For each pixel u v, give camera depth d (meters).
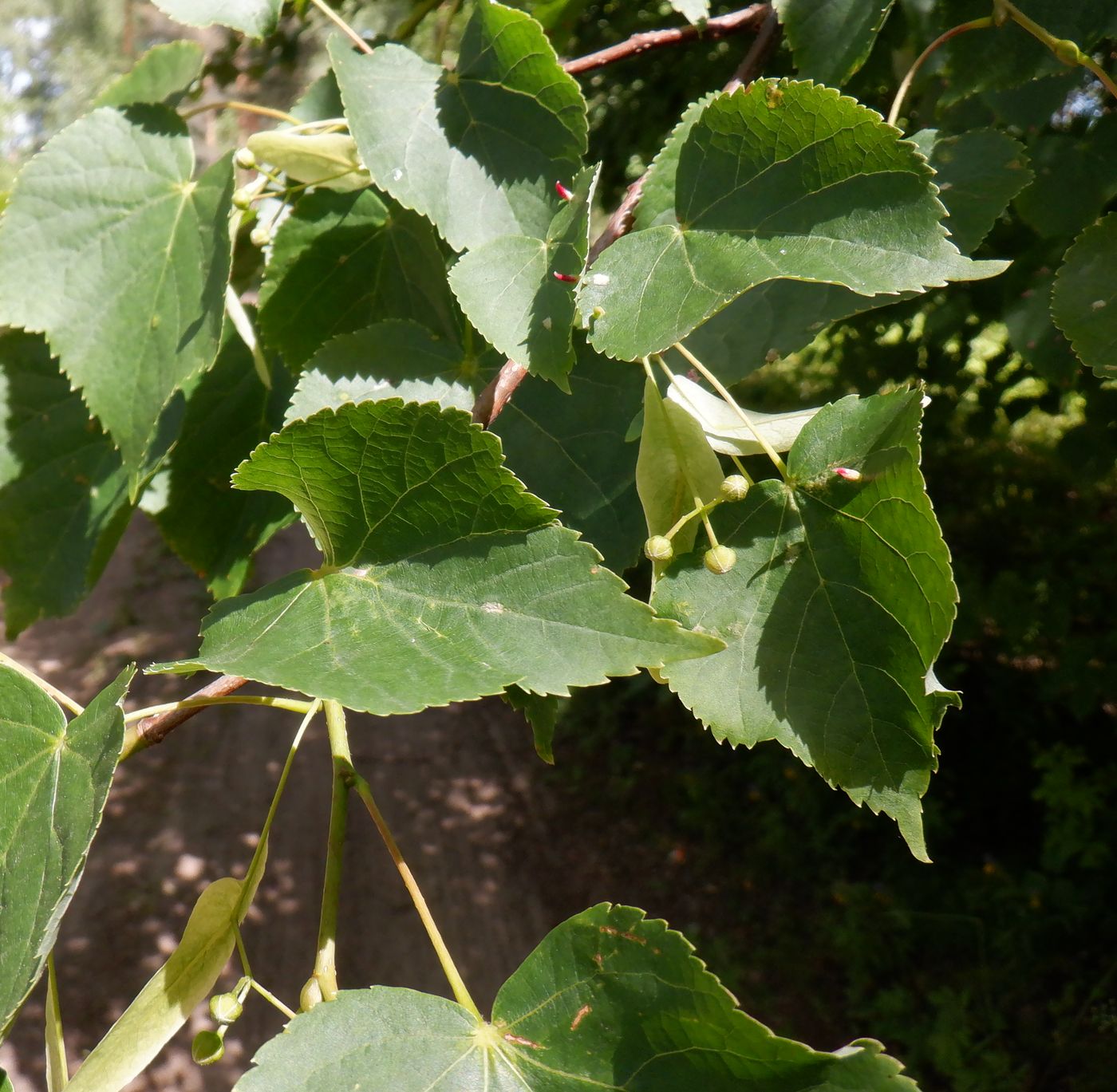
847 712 0.20
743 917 1.18
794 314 0.28
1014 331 0.44
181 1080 1.03
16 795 0.19
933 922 1.03
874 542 0.20
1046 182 0.35
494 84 0.26
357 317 0.32
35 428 0.38
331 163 0.30
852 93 0.42
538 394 0.28
